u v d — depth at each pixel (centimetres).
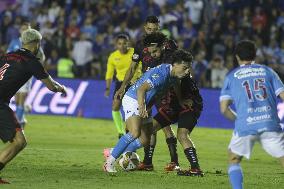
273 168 3466
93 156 3681
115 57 4600
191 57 2817
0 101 2650
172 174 3041
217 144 4678
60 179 2780
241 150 2325
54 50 7425
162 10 7700
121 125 4534
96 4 8019
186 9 7781
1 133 2638
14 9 8294
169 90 3052
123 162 3097
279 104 5706
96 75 7281
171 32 7525
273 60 7056
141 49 3397
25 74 2680
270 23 7506
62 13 7912
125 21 7612
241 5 7694
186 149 3027
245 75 2355
